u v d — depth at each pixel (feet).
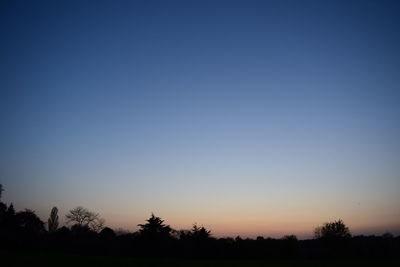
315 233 361.92
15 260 168.25
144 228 296.92
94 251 292.81
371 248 344.28
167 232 299.58
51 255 208.03
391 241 357.41
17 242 278.26
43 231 340.18
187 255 291.99
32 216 336.29
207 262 216.13
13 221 315.17
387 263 216.33
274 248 320.29
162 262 202.18
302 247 351.25
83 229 350.23
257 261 232.53
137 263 189.47
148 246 288.92
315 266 197.26
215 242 309.01
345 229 340.80
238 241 310.86
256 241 336.08
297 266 197.26
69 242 301.22
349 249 336.29
